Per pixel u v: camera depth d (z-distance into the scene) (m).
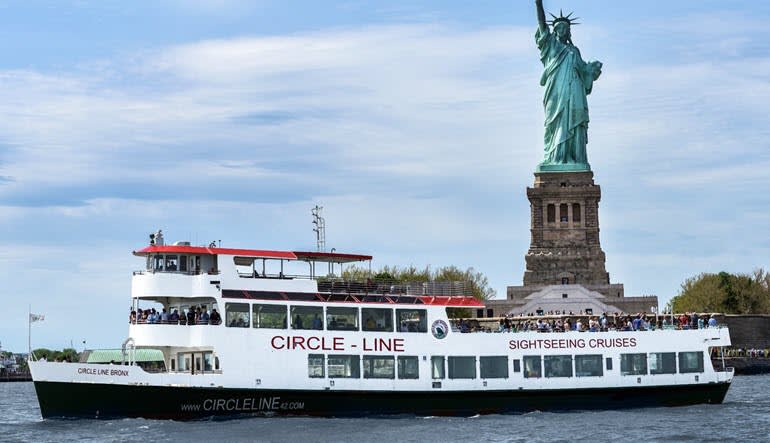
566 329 128.50
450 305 120.00
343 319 116.38
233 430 105.56
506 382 120.00
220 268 115.00
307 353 114.50
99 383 110.44
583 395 122.12
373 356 116.44
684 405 125.56
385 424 111.25
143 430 105.50
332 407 115.31
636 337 123.75
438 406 118.25
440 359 118.50
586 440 102.88
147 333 112.38
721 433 107.38
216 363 112.69
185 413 111.75
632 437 104.75
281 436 102.38
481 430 108.00
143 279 114.00
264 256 117.19
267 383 113.25
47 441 99.75
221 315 112.88
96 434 103.31
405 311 118.19
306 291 117.06
